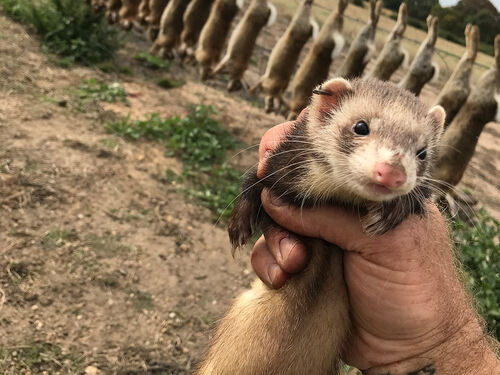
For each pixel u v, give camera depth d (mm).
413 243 171
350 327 188
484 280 345
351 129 194
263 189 203
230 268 408
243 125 670
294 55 512
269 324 184
